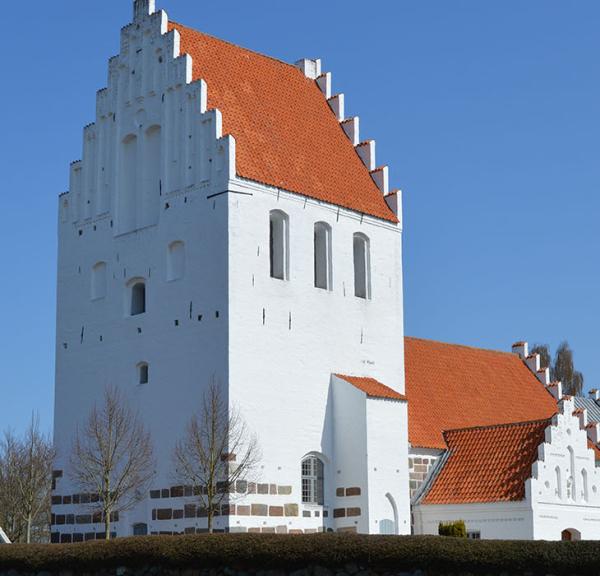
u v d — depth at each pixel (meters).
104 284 57.88
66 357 58.84
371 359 57.84
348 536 37.72
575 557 34.88
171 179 55.16
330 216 57.03
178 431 52.75
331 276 56.62
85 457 55.59
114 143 58.41
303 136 58.78
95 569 40.66
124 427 54.72
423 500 56.34
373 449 54.28
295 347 54.22
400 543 36.84
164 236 55.00
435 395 63.69
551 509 53.53
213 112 53.72
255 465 51.47
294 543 37.97
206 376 52.03
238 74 58.22
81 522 56.31
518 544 35.88
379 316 58.72
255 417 51.91
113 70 58.97
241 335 51.94
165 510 52.56
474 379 67.88
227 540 38.88
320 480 54.75
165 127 55.75
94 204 58.97
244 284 52.41
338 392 55.47
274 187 54.41
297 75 62.09
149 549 39.75
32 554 42.03
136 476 53.69
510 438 56.84
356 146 61.88
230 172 52.59
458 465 57.38
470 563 35.91
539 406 69.88
